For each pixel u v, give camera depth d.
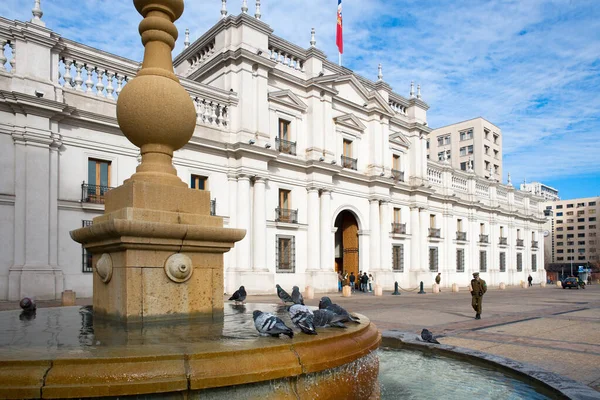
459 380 5.61
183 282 4.91
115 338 3.66
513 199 51.72
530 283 48.94
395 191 35.03
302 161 27.52
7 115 17.39
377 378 4.59
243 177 24.08
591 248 114.31
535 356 7.48
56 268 18.11
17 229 17.36
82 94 19.50
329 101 29.67
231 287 23.30
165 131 5.20
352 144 31.86
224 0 26.12
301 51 28.78
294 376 3.29
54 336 3.79
